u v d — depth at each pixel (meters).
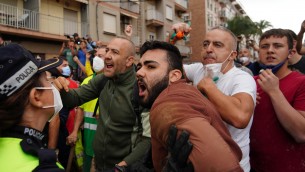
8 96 1.11
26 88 1.16
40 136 1.23
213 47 1.96
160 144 1.25
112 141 2.53
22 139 1.14
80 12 17.42
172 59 1.49
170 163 1.10
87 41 8.76
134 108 2.28
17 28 13.55
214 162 1.01
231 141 1.23
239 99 1.64
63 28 16.20
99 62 3.77
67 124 3.94
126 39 2.64
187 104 1.16
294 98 2.14
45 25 15.20
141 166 1.56
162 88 1.47
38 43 15.11
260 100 2.19
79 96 2.71
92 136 3.43
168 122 1.13
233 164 1.03
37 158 1.11
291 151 2.11
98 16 18.17
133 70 2.61
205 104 1.23
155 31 25.64
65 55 7.10
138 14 22.77
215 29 2.02
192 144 1.05
